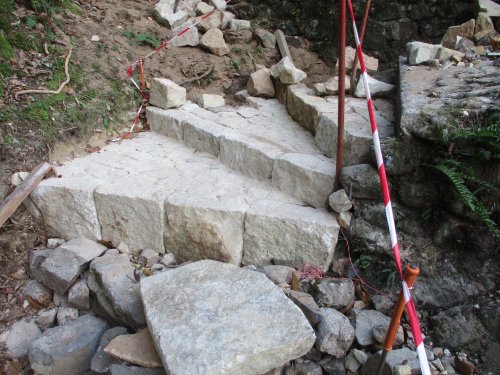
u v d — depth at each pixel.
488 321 2.06
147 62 4.06
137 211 2.75
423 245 2.34
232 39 4.47
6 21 3.42
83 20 4.06
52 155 3.13
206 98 3.87
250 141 3.08
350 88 3.39
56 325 2.65
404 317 2.21
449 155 2.20
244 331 1.86
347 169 2.49
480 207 2.05
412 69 3.24
